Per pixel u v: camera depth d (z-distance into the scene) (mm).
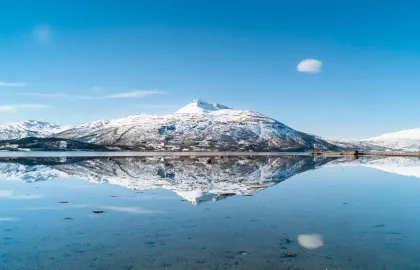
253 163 99625
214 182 48562
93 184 46062
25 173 62750
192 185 44969
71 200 33500
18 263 16734
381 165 89750
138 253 17953
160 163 98438
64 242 19844
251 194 37062
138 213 27328
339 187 43062
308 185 45062
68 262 16812
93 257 17438
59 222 24547
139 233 21531
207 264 16469
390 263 16672
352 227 23031
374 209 28938
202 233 21516
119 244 19375
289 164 94688
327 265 16406
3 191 39719
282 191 39312
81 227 23141
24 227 23188
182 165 89062
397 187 43344
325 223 24031
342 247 18922
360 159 130875
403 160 120500
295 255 17656
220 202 32156
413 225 23641
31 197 35469
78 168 76188
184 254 17766
